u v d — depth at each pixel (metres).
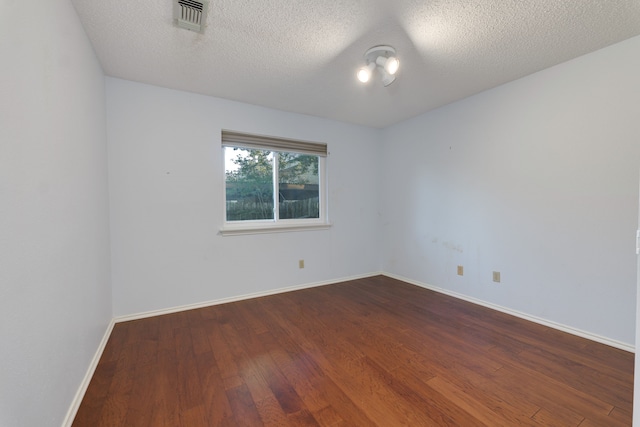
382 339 2.09
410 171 3.56
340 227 3.68
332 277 3.63
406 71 2.28
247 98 2.84
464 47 1.93
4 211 0.82
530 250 2.39
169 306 2.61
